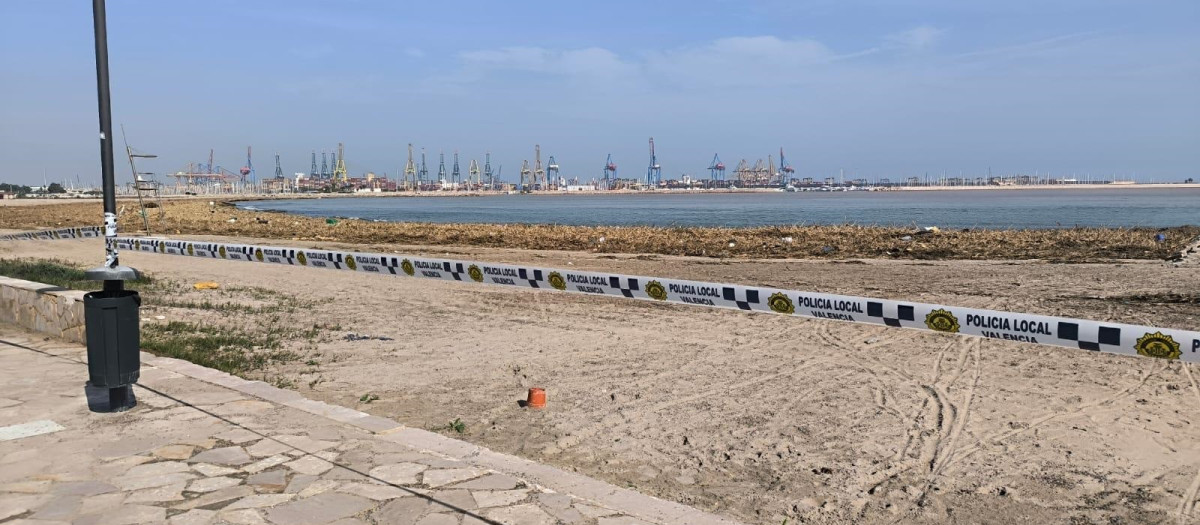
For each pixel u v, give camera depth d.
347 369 8.52
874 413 6.87
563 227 40.78
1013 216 64.31
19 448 5.11
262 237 34.06
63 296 8.86
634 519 4.20
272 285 15.85
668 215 75.25
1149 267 18.86
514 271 9.12
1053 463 5.63
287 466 4.84
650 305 13.27
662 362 8.92
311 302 13.55
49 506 4.20
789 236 32.81
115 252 5.87
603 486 4.76
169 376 7.05
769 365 8.74
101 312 5.74
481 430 6.35
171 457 4.96
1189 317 11.77
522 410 6.95
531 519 4.13
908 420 6.66
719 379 8.11
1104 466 5.57
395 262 10.62
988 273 18.16
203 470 4.75
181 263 19.94
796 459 5.73
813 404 7.16
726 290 7.11
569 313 12.43
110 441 5.26
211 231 38.41
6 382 6.86
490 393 7.54
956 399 7.29
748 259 23.39
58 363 7.66
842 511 4.81
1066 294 14.48
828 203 122.94
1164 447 5.96
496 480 4.70
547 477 4.88
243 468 4.79
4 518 4.04
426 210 99.75
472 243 31.66
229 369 8.14
